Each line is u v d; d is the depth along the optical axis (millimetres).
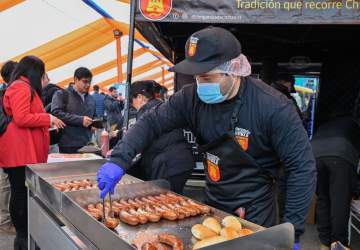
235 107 1418
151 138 1708
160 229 1492
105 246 1231
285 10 2275
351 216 3324
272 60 4957
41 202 2215
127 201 1848
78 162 2607
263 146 1442
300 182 1348
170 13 2381
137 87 2994
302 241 3514
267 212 1550
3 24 5242
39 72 2760
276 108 1344
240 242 1054
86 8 5066
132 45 2572
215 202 1650
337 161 2729
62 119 3643
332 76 4641
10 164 2633
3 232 3430
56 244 1808
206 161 1642
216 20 2334
